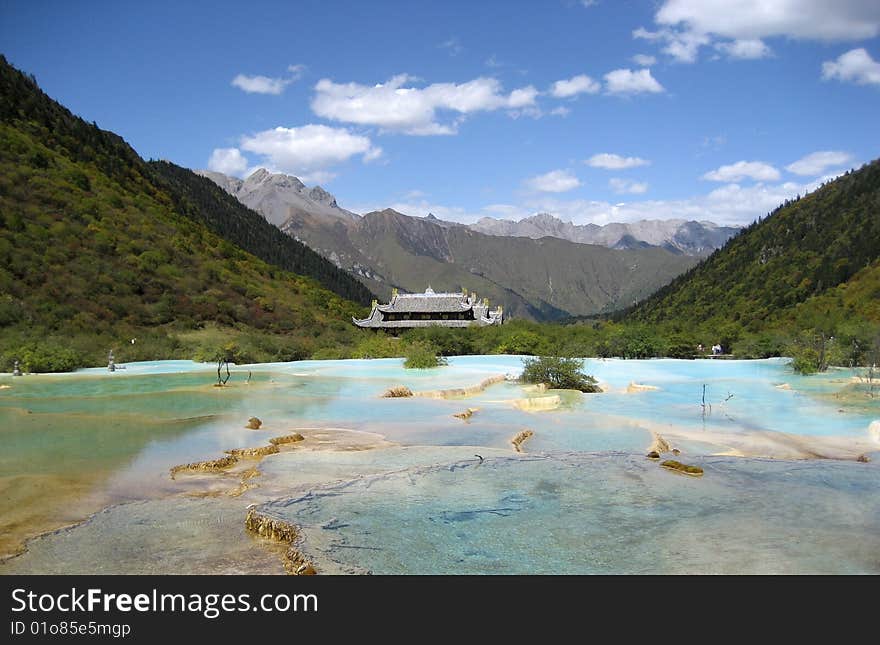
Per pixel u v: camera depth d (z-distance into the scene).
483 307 76.06
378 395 24.41
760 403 22.45
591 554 8.94
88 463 13.42
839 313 63.25
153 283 60.22
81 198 69.31
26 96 88.69
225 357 39.00
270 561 8.55
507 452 14.77
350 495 11.42
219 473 12.80
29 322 42.97
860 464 13.87
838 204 115.94
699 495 11.54
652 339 50.25
